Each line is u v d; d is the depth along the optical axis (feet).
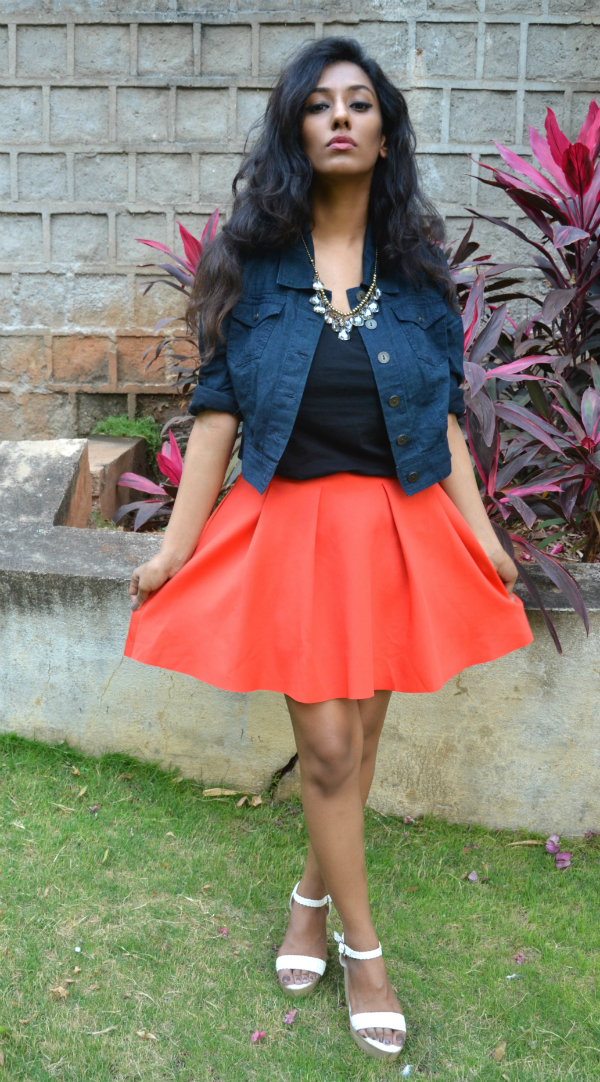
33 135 14.21
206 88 14.02
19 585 7.84
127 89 14.05
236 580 5.39
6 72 13.99
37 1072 5.08
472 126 14.17
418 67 13.96
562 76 13.99
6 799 7.52
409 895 6.90
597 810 7.76
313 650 5.25
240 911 6.53
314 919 6.02
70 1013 5.51
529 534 10.16
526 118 14.14
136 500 14.08
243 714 7.85
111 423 14.78
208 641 5.46
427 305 5.60
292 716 5.46
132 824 7.38
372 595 5.40
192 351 14.74
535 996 5.95
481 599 5.85
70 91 14.07
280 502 5.41
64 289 14.71
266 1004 5.74
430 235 5.68
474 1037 5.60
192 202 14.42
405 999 5.86
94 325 14.82
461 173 14.30
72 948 6.03
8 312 14.78
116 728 8.11
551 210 8.86
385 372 5.25
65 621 7.88
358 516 5.34
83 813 7.45
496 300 10.22
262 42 13.85
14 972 5.77
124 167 14.32
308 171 5.26
